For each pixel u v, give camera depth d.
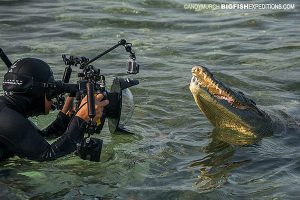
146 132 8.42
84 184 6.82
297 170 7.37
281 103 9.86
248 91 10.39
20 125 6.71
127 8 15.77
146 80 10.67
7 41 12.95
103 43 12.91
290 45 12.95
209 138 8.34
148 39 13.34
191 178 7.04
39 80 6.88
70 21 14.58
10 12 15.41
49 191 6.63
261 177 7.14
